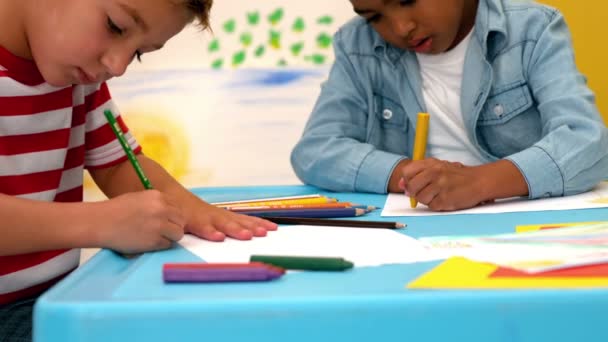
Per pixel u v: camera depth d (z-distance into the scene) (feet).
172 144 5.87
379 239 2.07
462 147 3.84
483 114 3.68
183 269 1.56
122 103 5.90
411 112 3.81
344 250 1.92
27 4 2.50
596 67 5.02
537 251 1.74
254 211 2.64
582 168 3.00
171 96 5.90
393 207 2.87
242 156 5.82
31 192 2.83
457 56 3.76
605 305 1.32
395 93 3.84
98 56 2.40
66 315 1.31
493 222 2.39
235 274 1.55
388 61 3.79
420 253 1.81
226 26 5.91
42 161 2.85
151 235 2.02
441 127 3.86
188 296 1.40
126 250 2.03
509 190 2.86
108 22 2.33
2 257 2.76
